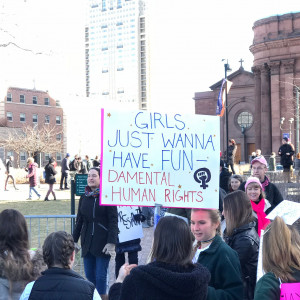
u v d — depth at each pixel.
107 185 4.12
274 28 47.72
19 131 62.72
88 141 75.44
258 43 48.41
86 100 75.56
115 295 2.86
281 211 3.62
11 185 28.41
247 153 61.53
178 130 4.22
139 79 173.75
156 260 2.59
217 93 64.56
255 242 3.74
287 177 13.67
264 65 48.12
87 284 2.84
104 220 5.20
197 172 4.20
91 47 182.25
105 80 179.00
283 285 2.51
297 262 2.57
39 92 67.56
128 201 4.12
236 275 3.11
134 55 174.00
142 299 2.45
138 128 4.18
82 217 5.43
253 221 3.89
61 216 6.41
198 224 3.34
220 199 6.02
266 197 5.98
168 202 4.15
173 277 2.42
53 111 69.19
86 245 5.22
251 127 61.22
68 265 2.92
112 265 8.12
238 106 62.22
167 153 4.19
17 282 2.95
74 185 8.70
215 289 3.11
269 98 48.59
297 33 46.56
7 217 3.09
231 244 3.84
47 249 2.90
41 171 29.59
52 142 60.69
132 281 2.50
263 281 2.57
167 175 4.17
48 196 19.78
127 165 4.14
